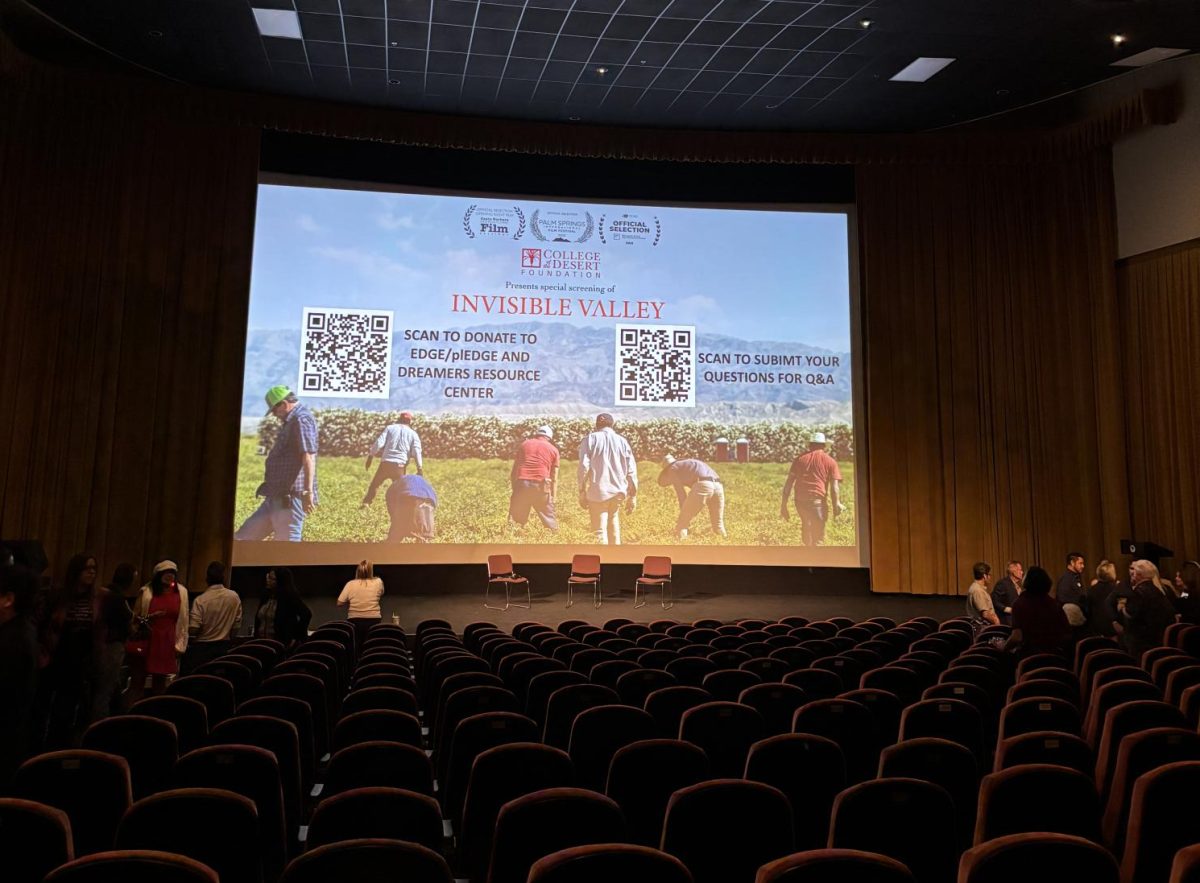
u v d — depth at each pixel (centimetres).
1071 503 1255
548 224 1323
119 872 186
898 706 436
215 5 1023
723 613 1198
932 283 1330
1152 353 1184
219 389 1191
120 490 1137
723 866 242
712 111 1275
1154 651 563
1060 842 198
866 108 1273
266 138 1278
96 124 1167
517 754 303
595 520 1269
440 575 1249
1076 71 1176
